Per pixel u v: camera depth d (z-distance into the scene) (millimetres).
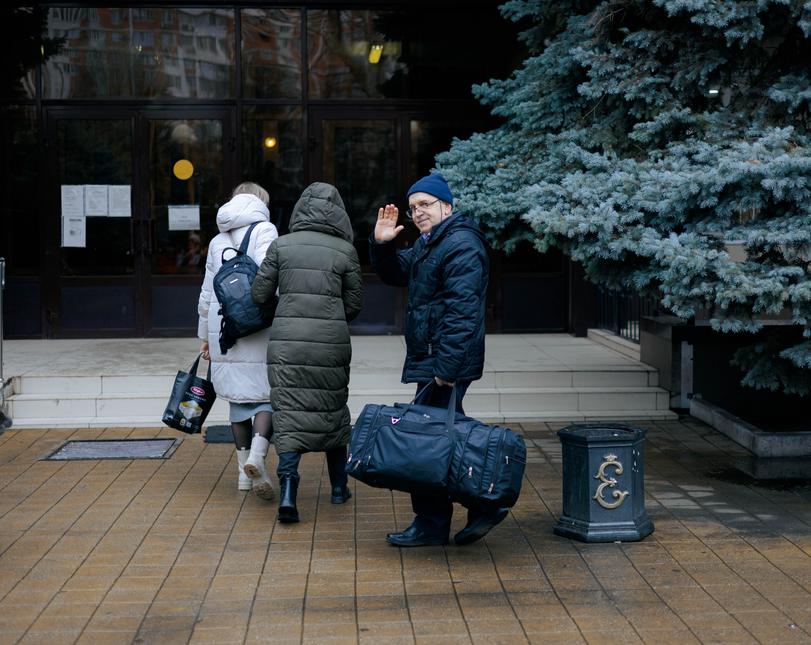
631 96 7188
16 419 8164
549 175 7512
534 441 7652
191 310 11031
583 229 6410
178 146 10953
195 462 7066
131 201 10938
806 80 6773
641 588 4645
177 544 5324
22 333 10945
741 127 6992
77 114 10844
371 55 11031
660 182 6484
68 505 6039
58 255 10906
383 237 5355
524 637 4098
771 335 7117
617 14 7645
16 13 10742
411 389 8445
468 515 5230
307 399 5637
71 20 10797
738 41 6898
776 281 5879
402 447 4824
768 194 6125
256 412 6059
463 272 4953
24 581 4785
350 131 11086
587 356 9492
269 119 11008
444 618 4305
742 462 7027
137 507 6004
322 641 4070
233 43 10906
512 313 11281
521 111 7980
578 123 7758
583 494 5359
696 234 6379
